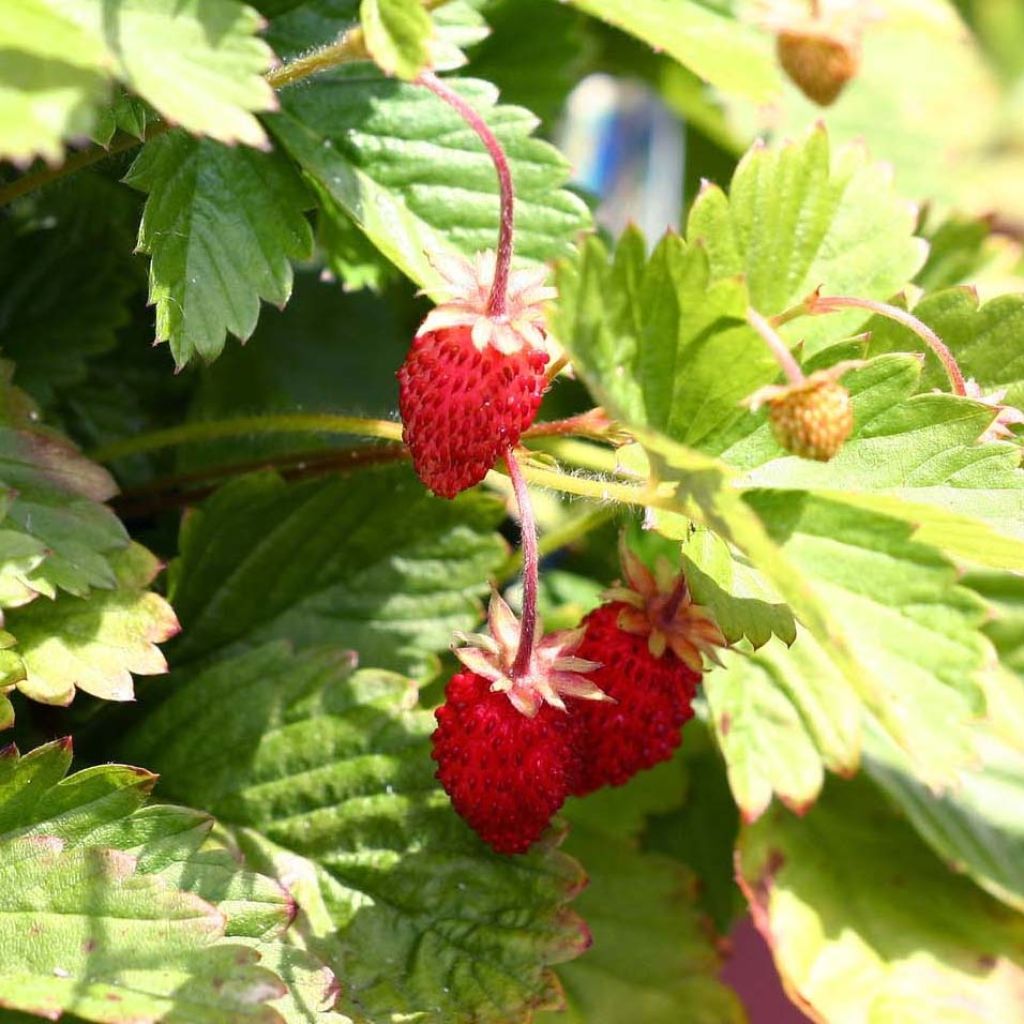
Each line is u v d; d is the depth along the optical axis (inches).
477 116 13.5
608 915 15.8
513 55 16.0
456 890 14.4
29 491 14.1
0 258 15.6
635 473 13.8
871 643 13.9
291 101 14.7
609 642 14.3
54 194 15.6
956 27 17.1
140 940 13.4
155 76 12.9
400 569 15.2
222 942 13.5
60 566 14.0
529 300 13.7
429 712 14.7
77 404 15.8
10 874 13.5
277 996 13.3
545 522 17.1
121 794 13.7
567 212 14.8
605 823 16.1
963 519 13.4
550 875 14.5
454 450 13.6
